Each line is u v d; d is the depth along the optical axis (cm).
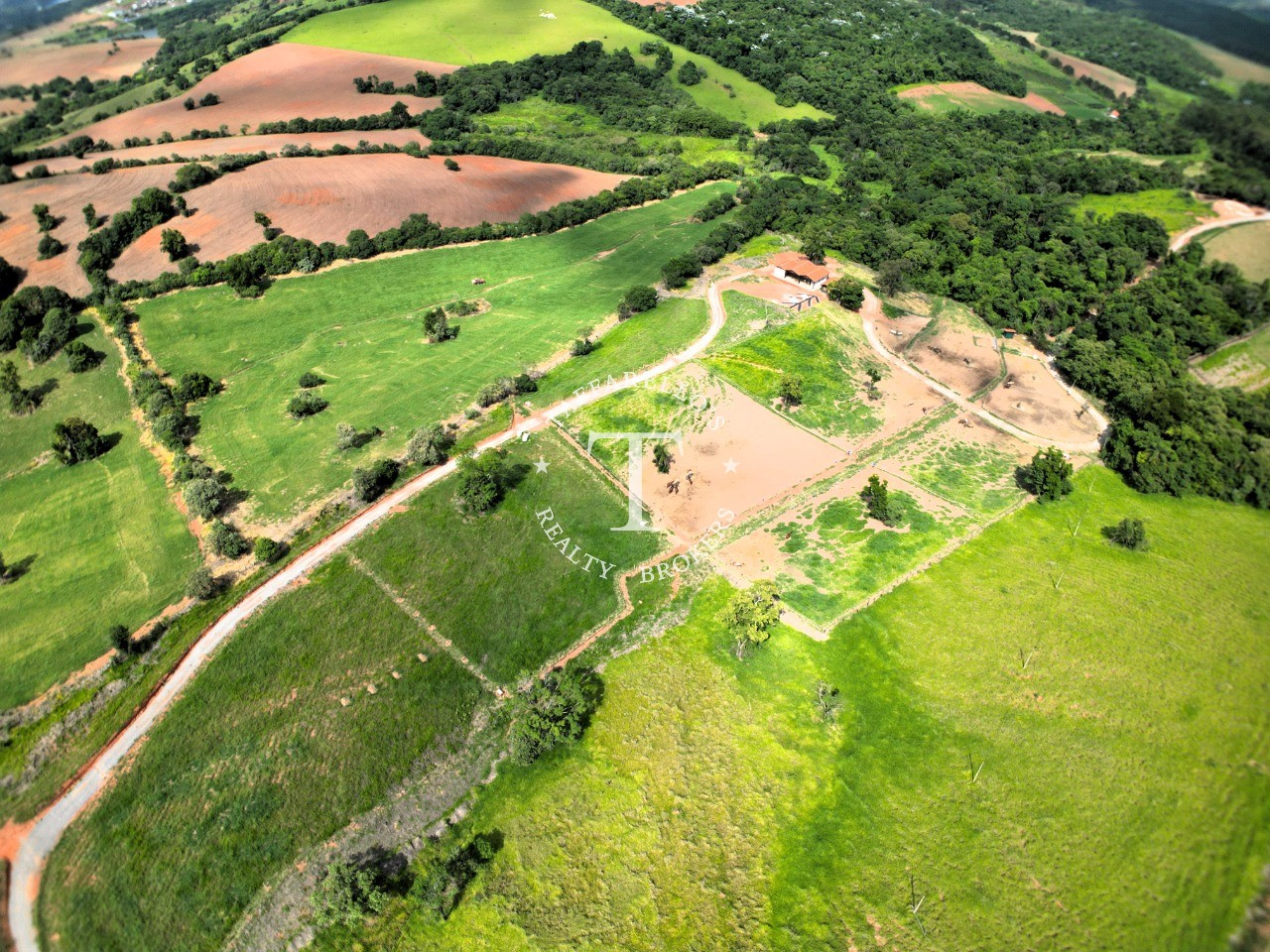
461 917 5641
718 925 5562
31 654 7369
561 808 6312
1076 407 11206
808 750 6662
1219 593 8144
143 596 7944
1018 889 5644
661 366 11281
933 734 6725
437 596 7894
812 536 8650
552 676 6950
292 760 6469
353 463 9606
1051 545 8712
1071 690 7050
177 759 6431
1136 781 6312
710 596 8012
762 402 10681
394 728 6769
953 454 10069
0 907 5556
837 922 5522
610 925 5588
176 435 10225
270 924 5559
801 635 7606
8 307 12356
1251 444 10081
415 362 11844
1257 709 6881
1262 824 5991
